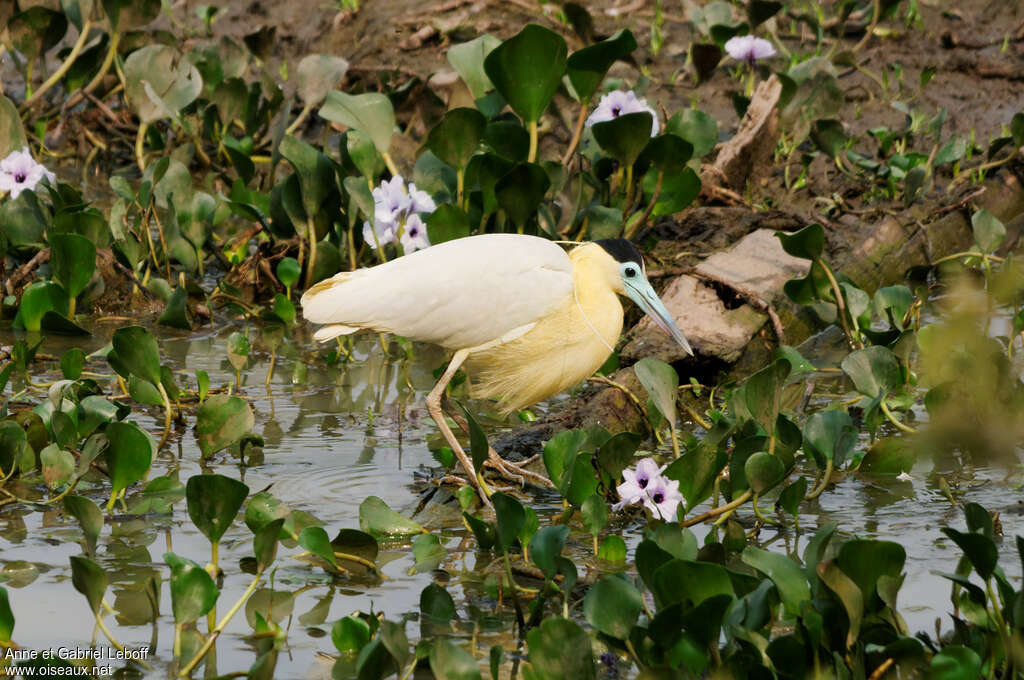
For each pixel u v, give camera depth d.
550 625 6.12
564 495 8.18
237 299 13.08
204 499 7.07
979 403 9.70
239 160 14.69
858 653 6.27
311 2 21.41
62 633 6.86
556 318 9.22
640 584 7.50
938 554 7.88
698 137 12.82
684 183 12.45
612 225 12.24
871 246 13.62
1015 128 14.72
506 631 6.98
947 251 14.36
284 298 12.39
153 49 14.91
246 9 21.33
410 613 7.18
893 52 19.19
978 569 6.31
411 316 9.10
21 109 16.36
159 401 9.60
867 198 15.11
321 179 12.67
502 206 11.32
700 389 11.03
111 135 17.78
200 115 16.80
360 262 13.45
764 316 11.77
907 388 10.90
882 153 16.22
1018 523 8.37
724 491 8.43
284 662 6.64
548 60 11.48
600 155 13.27
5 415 9.09
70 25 20.25
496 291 9.06
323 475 9.16
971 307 13.20
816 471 9.38
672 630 6.12
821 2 20.91
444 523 8.48
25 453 8.80
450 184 12.62
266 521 7.79
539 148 16.78
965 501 8.79
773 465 7.97
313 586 7.52
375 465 9.39
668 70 19.19
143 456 8.23
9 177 12.87
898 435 10.09
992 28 19.56
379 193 11.30
